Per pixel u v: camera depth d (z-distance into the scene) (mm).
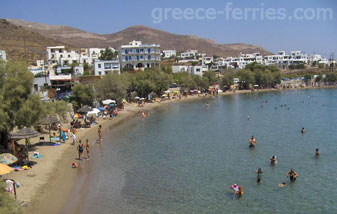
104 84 76188
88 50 169125
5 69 33062
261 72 147625
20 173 29094
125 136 49969
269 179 30266
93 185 28109
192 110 82938
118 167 33688
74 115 56875
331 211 23750
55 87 77688
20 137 29844
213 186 28531
